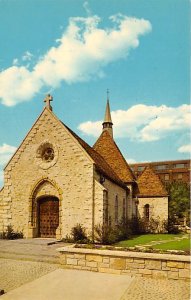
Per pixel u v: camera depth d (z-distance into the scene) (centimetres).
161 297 795
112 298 790
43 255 1356
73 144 2023
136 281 939
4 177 2178
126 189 2944
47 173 2067
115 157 3247
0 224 2133
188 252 1040
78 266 1088
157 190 3297
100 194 1912
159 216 3209
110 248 1132
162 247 1736
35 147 2136
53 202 2084
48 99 2162
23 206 2106
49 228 2069
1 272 1085
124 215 2841
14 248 1559
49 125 2117
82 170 1969
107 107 4412
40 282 935
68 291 847
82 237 1866
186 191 4797
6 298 795
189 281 930
